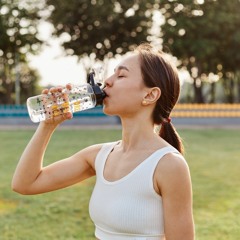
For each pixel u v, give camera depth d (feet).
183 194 5.98
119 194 6.11
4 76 142.61
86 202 23.18
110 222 6.15
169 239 6.03
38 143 6.79
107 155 6.66
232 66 123.54
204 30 109.19
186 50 111.04
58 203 22.97
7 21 110.83
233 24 110.73
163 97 6.43
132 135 6.40
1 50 115.34
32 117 6.62
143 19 113.50
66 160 7.15
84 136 59.77
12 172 31.91
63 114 6.55
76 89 6.52
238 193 25.55
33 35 113.19
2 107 86.94
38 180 6.92
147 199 6.02
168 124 6.98
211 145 49.49
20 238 17.78
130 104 6.33
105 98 6.47
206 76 132.98
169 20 110.52
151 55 6.44
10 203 23.06
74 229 18.86
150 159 6.08
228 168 33.99
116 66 6.56
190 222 6.04
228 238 17.83
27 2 112.16
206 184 27.94
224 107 87.56
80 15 114.01
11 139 55.52
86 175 7.15
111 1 111.04
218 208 22.33
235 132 67.36
